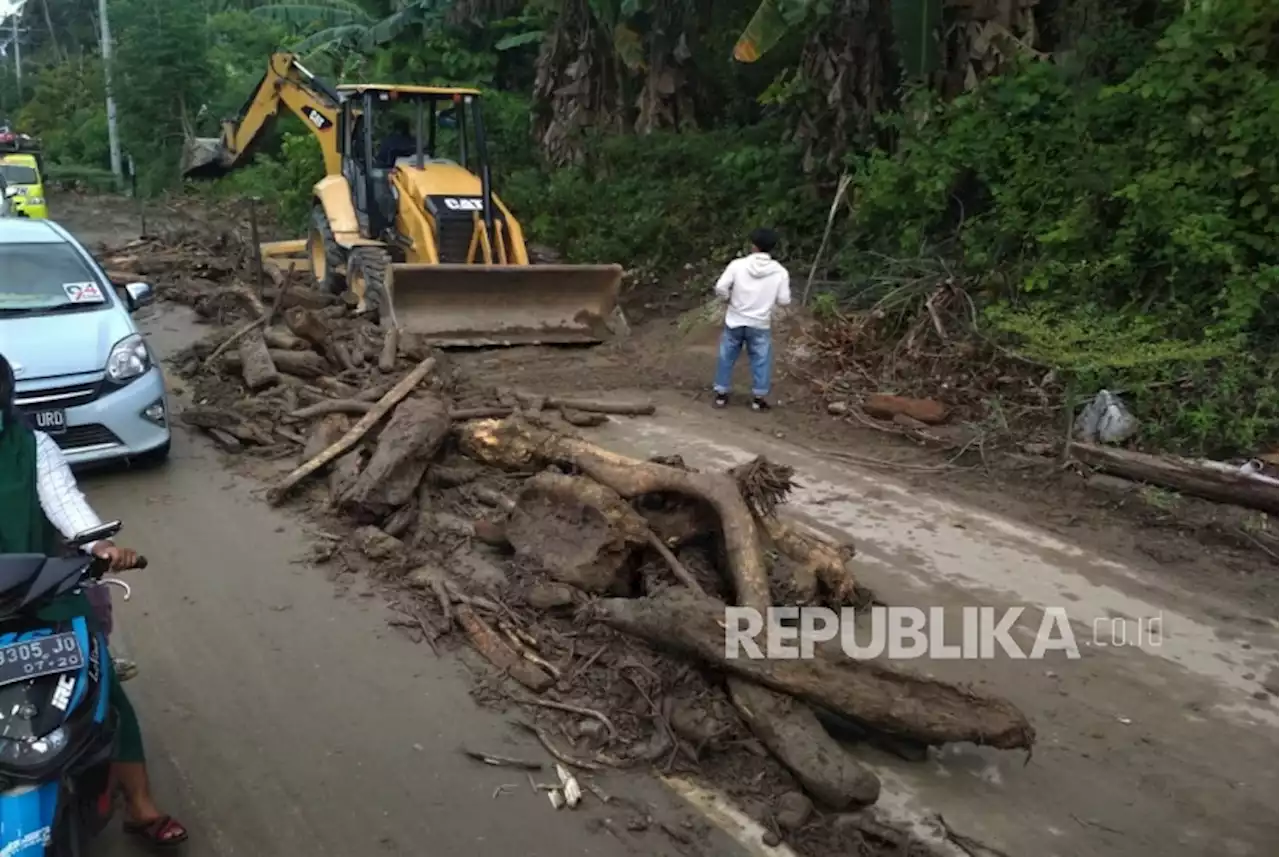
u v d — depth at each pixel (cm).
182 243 1767
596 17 1720
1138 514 712
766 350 945
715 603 468
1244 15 927
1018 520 702
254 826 386
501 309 1165
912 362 1008
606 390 1012
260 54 3691
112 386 728
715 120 1778
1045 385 902
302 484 720
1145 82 984
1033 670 511
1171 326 898
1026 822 402
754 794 410
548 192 1653
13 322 738
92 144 3947
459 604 545
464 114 1320
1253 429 768
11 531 314
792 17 1218
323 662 501
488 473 716
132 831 371
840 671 430
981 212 1192
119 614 545
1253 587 609
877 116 1263
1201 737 459
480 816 395
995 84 1162
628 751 436
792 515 703
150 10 3306
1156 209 924
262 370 894
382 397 849
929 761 439
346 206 1359
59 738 286
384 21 2111
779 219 1411
